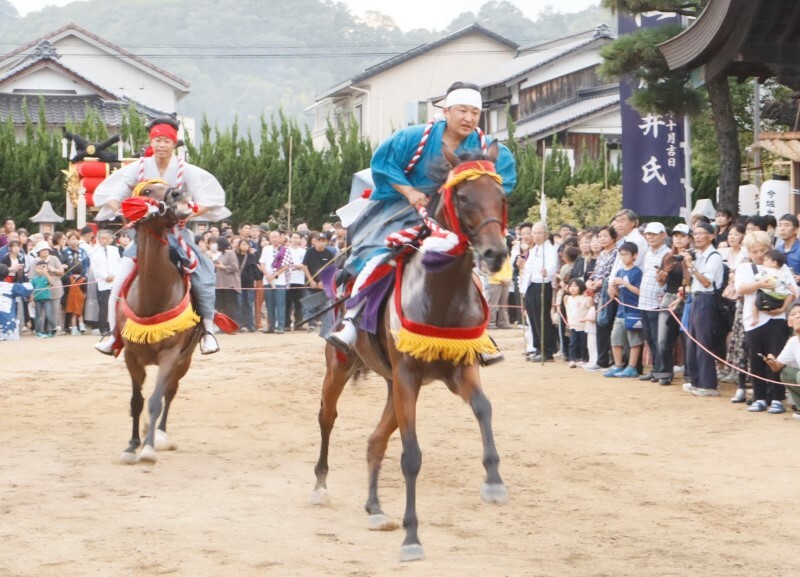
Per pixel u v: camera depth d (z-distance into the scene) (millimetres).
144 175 9500
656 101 17828
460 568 5895
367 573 5828
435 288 6086
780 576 5809
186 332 9047
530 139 38469
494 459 5965
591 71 42531
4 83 41750
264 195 30297
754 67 15891
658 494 7801
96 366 16078
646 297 13250
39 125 30531
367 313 6750
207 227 27500
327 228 23641
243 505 7512
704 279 12117
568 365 15625
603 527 6871
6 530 6762
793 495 7727
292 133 31641
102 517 7113
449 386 6457
